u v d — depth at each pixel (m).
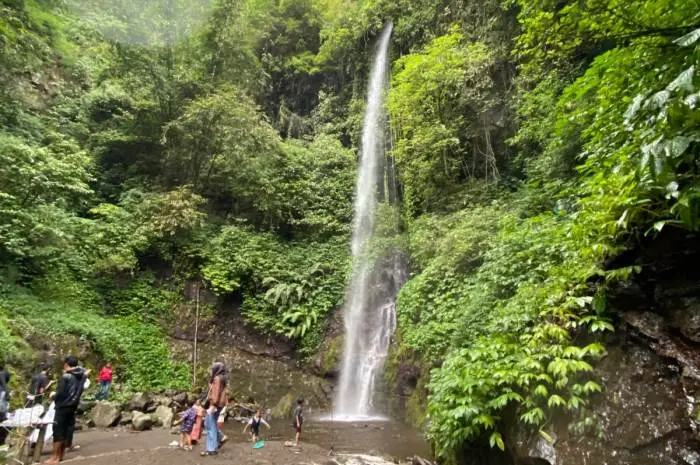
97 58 18.33
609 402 3.94
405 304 12.41
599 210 4.24
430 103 14.51
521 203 10.55
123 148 17.05
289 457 6.63
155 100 16.36
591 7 4.03
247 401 12.33
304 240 17.42
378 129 19.91
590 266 4.57
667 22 3.27
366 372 13.26
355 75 22.36
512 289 7.64
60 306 11.88
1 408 6.52
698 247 3.65
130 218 14.60
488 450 4.91
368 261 15.65
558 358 4.24
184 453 6.52
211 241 15.29
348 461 6.57
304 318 14.51
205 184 17.25
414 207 16.48
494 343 5.19
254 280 15.05
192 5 16.77
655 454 3.46
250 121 16.16
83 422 8.68
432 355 9.91
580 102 5.55
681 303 3.74
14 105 14.20
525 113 10.98
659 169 2.77
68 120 16.62
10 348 9.29
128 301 13.58
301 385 13.35
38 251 11.49
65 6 16.86
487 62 13.62
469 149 15.02
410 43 19.23
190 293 14.45
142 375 11.92
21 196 11.53
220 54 17.25
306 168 19.36
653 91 2.98
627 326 4.11
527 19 5.40
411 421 10.31
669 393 3.57
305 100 24.70
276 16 24.88
